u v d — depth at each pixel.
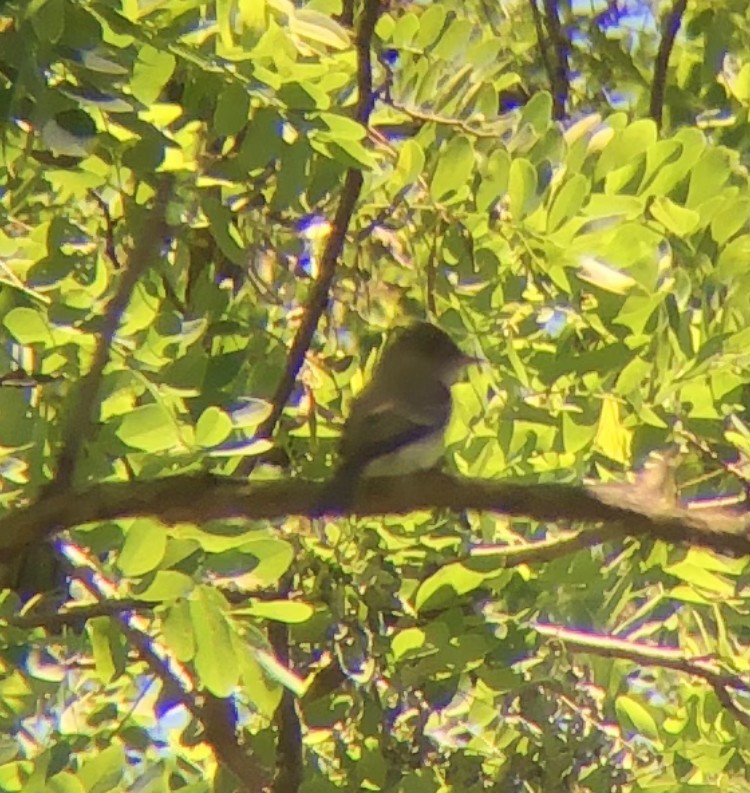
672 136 9.56
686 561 9.68
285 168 7.21
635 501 9.10
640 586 10.46
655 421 8.81
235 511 7.18
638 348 8.40
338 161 7.25
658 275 8.50
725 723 10.79
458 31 9.26
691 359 8.48
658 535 9.09
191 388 7.65
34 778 8.02
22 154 7.89
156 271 8.22
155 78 6.64
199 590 6.70
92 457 6.96
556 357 8.62
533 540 9.97
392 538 9.82
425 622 9.69
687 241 8.70
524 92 12.36
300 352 8.56
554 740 10.09
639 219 8.59
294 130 7.23
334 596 9.26
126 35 6.61
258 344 8.84
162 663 8.05
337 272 9.64
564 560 9.87
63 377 7.49
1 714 7.97
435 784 9.62
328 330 10.02
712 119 11.92
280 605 7.16
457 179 8.58
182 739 9.24
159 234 8.19
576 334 8.89
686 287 8.57
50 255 7.85
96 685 8.96
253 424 7.64
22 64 6.24
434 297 9.02
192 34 6.96
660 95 12.08
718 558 9.64
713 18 12.79
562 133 8.54
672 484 9.30
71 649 7.74
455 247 8.81
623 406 8.98
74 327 7.53
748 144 11.40
